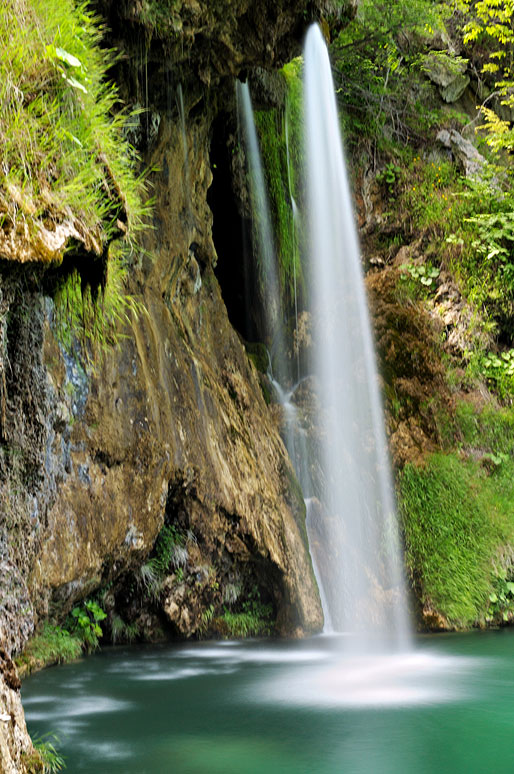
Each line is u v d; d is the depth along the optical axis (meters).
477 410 8.93
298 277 9.63
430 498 7.99
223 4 5.22
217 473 6.51
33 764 2.70
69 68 3.12
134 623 6.34
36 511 3.33
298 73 9.41
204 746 3.54
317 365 9.31
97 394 5.29
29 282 2.94
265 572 6.82
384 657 5.81
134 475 5.62
